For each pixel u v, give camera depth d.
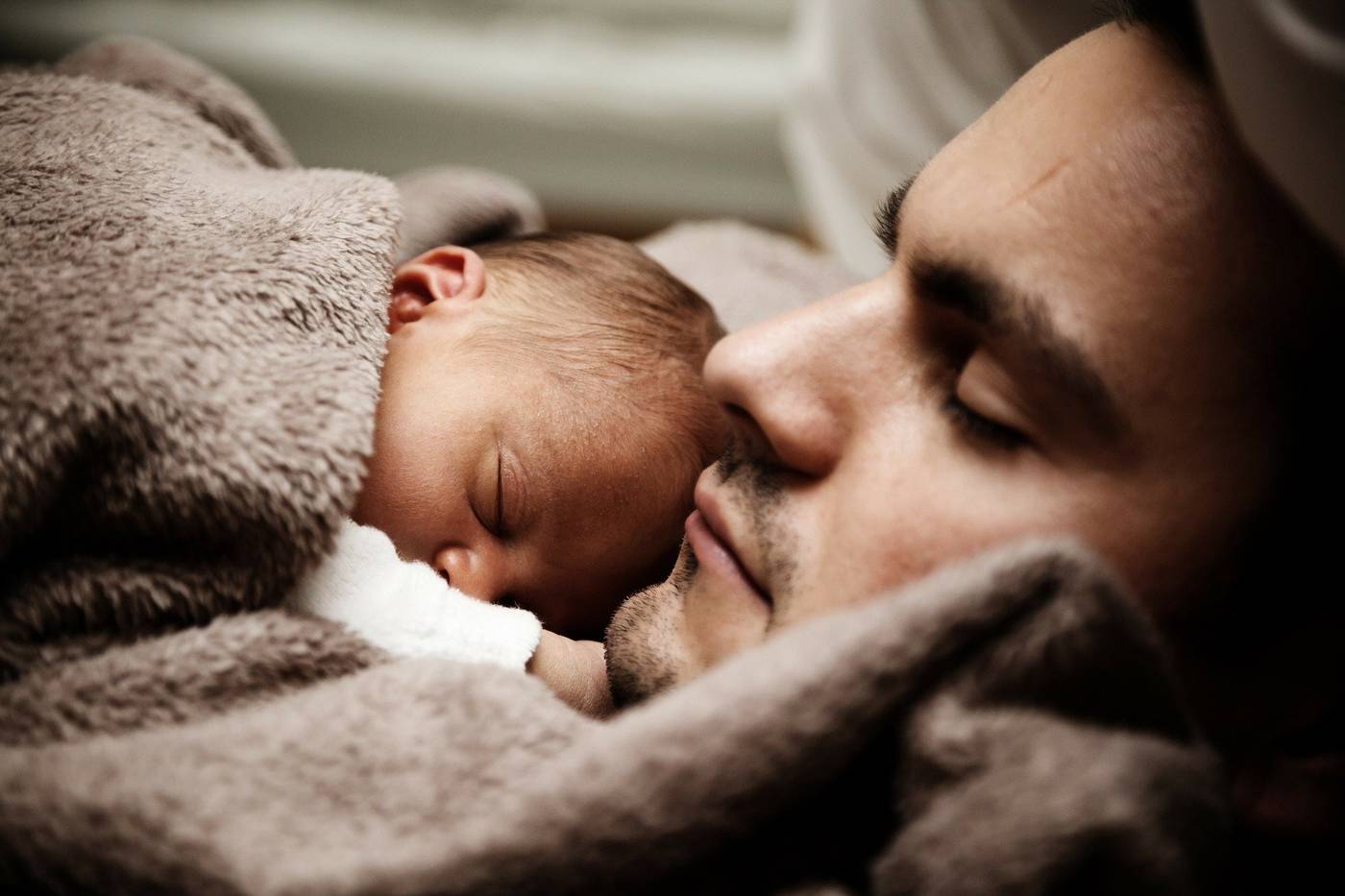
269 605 0.50
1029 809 0.34
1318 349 0.40
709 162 2.02
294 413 0.49
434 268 0.72
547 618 0.68
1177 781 0.36
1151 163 0.42
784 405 0.48
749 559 0.49
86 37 1.81
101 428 0.46
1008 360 0.43
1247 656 0.45
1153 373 0.41
